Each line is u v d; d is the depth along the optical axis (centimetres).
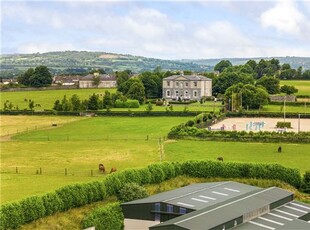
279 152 13150
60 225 7212
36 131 17962
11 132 17725
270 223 7206
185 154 12862
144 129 17900
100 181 8188
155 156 12719
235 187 8794
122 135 16525
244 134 15000
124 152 13400
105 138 15938
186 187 9000
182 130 15612
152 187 9200
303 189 9725
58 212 7406
